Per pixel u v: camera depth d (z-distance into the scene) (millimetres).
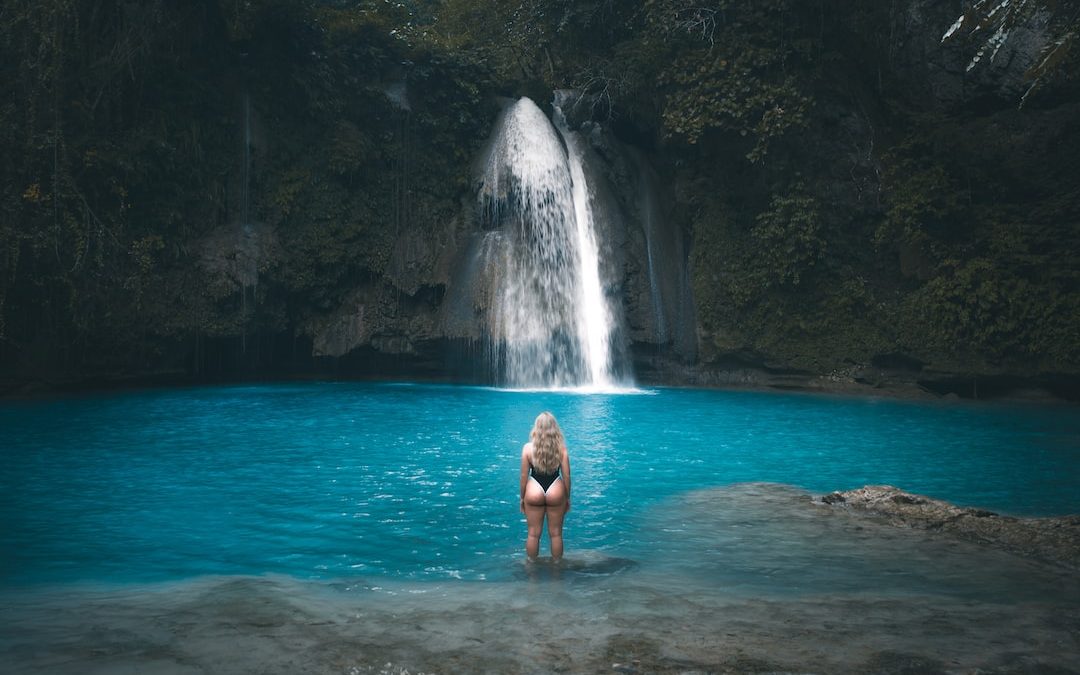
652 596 5398
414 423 15109
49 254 19047
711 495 9055
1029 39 21062
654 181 27844
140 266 20859
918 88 23266
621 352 25094
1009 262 21125
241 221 23297
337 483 9656
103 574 6043
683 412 17375
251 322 23172
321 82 24516
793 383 23609
